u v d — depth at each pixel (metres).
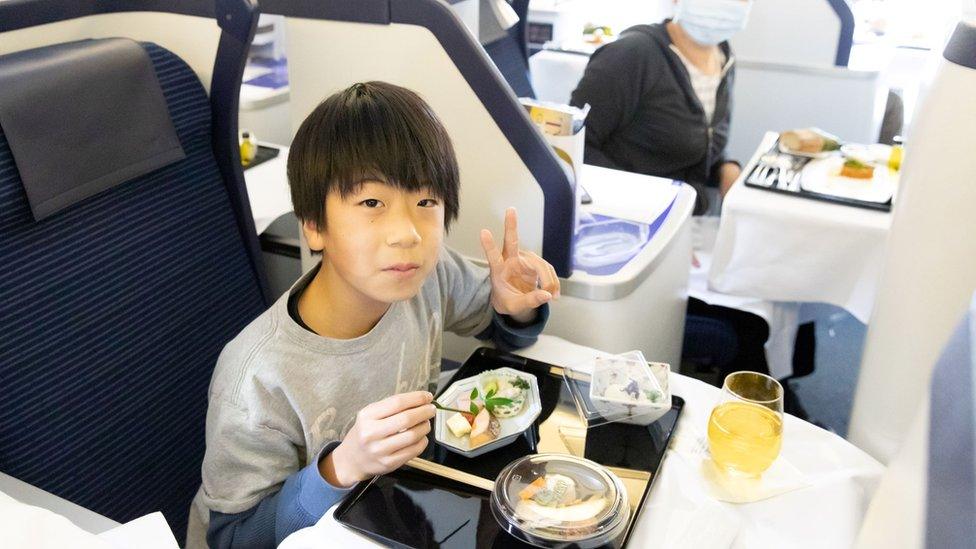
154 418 1.18
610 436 0.96
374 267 0.86
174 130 1.20
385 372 1.02
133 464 1.15
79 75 1.05
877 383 1.07
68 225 1.06
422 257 0.88
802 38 2.91
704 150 2.32
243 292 1.37
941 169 0.93
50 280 1.04
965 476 0.43
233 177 1.33
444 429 0.94
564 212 1.25
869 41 3.17
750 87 3.04
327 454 0.88
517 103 1.22
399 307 1.03
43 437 1.02
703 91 2.32
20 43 1.13
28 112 0.99
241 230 1.37
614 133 2.31
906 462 0.55
